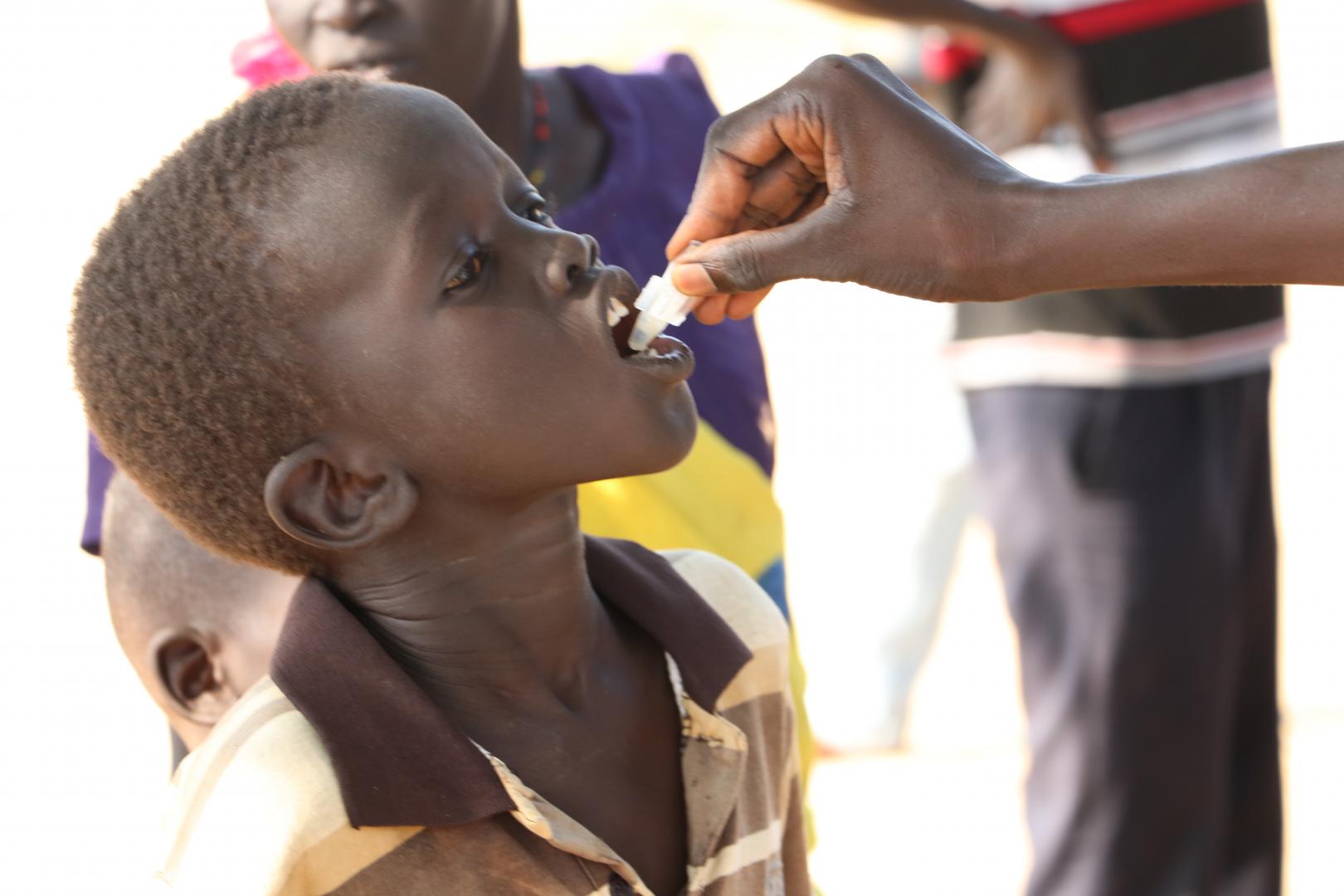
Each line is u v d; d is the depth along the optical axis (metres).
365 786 1.21
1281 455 4.25
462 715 1.28
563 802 1.28
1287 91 6.00
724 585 1.41
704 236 1.33
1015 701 3.29
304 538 1.26
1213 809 2.24
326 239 1.23
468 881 1.23
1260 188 1.24
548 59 6.51
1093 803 2.23
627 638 1.35
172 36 5.96
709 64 6.48
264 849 1.20
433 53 1.54
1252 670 2.36
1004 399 2.23
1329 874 2.62
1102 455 2.18
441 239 1.24
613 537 1.54
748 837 1.36
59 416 3.97
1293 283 1.26
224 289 1.24
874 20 2.29
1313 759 2.97
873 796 2.99
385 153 1.23
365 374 1.24
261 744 1.23
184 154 1.26
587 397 1.26
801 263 1.28
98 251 1.27
